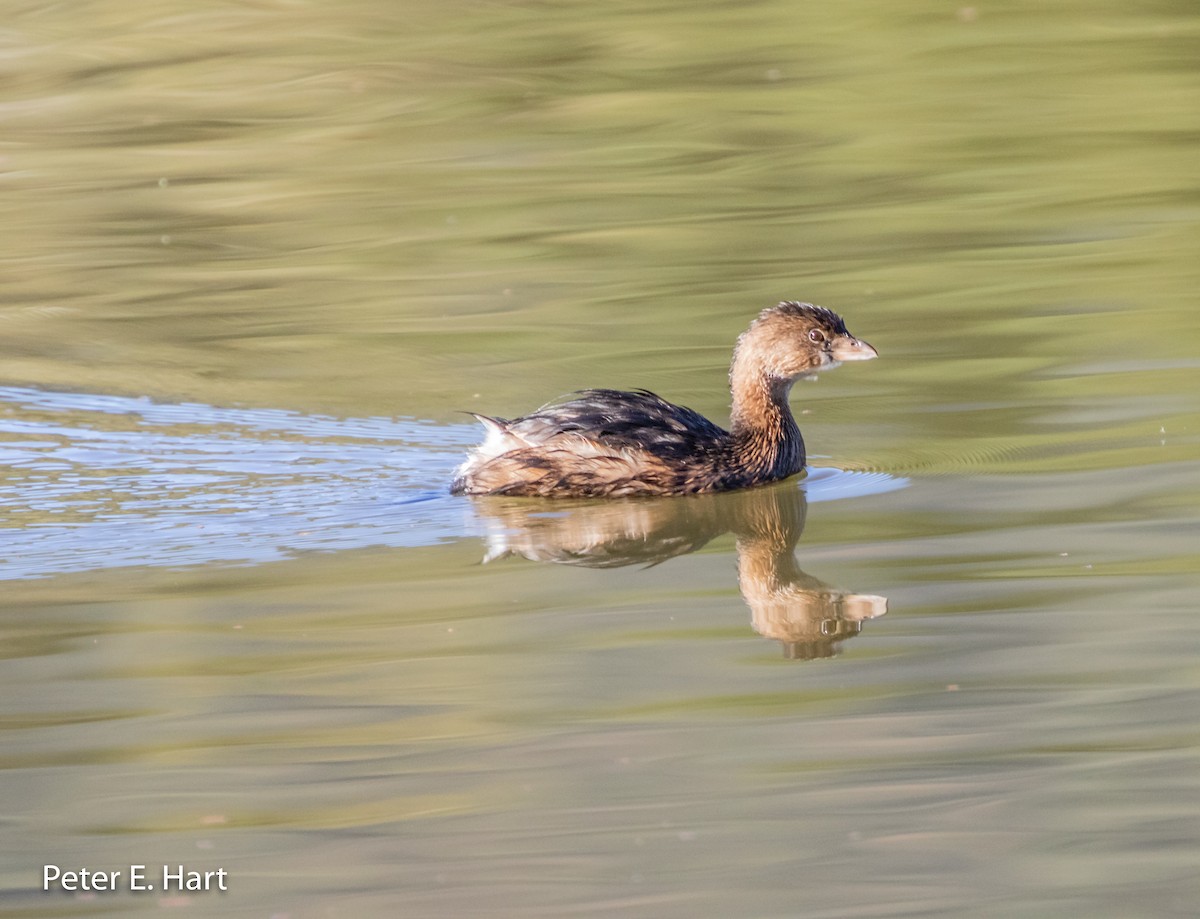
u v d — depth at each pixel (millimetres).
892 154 27688
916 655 11281
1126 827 9125
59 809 9547
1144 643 11312
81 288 22828
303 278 22922
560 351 19688
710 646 11531
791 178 26641
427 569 13109
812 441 16516
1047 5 36188
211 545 13641
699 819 9289
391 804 9508
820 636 11633
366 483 15391
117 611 12180
